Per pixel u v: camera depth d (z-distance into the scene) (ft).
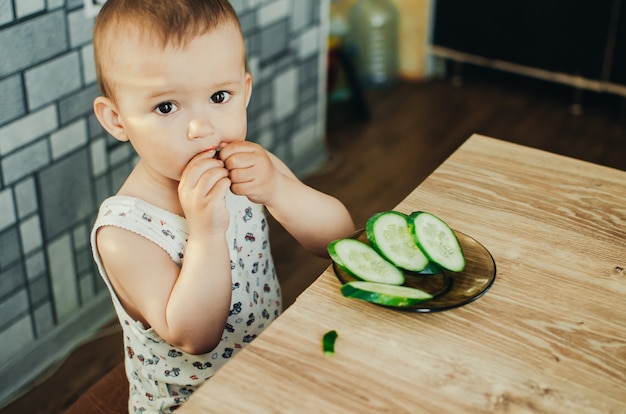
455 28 10.65
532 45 10.15
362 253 2.74
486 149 3.71
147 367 3.27
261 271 3.53
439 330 2.48
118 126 2.94
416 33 11.05
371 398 2.21
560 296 2.68
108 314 6.21
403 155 9.06
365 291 2.48
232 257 3.28
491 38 10.43
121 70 2.66
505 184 3.41
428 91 10.80
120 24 2.62
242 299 3.37
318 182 8.43
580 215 3.19
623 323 2.56
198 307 2.73
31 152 5.09
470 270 2.72
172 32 2.57
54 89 5.12
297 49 7.84
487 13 10.29
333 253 2.70
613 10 9.29
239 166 2.85
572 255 2.92
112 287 3.10
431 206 3.22
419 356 2.37
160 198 3.08
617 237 3.05
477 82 11.00
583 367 2.36
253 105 7.37
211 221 2.70
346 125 9.76
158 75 2.61
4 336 5.32
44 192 5.28
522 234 3.05
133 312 3.12
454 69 11.12
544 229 3.09
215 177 2.68
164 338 2.84
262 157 2.95
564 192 3.36
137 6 2.61
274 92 7.66
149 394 3.39
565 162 3.61
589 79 9.91
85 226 5.74
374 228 2.83
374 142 9.36
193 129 2.70
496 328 2.51
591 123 9.82
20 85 4.86
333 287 2.67
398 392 2.23
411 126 9.78
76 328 5.91
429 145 9.30
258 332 3.53
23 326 5.45
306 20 7.82
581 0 9.47
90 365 5.74
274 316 3.66
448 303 2.53
